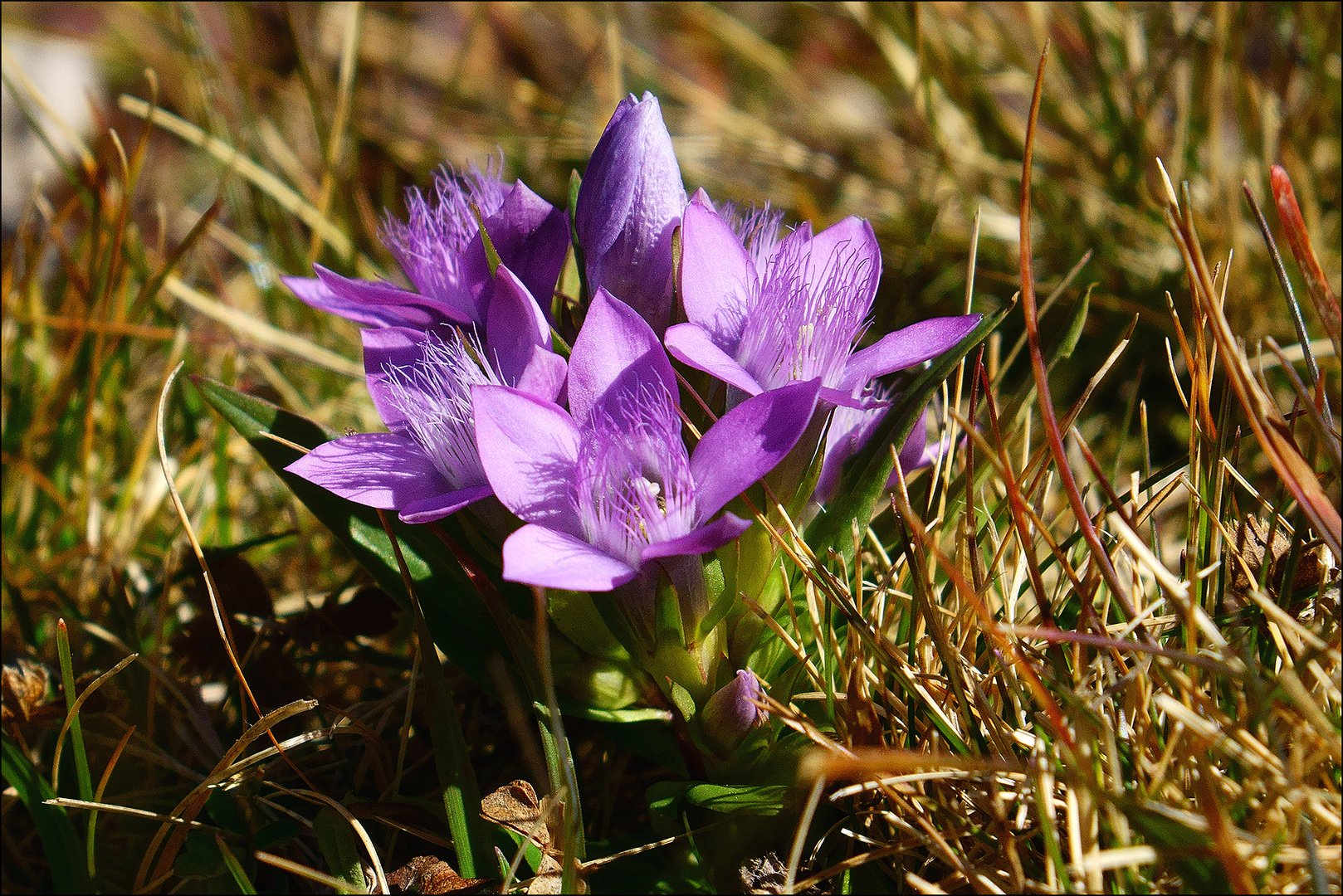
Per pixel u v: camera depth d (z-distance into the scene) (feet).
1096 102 1.61
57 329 1.33
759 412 1.02
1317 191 1.41
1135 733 1.02
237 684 1.14
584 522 1.03
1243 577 1.06
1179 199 1.42
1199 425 1.08
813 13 2.17
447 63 2.21
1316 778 1.01
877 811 1.04
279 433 1.12
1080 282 1.44
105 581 1.21
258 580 1.16
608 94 1.95
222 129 1.60
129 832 1.10
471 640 1.09
